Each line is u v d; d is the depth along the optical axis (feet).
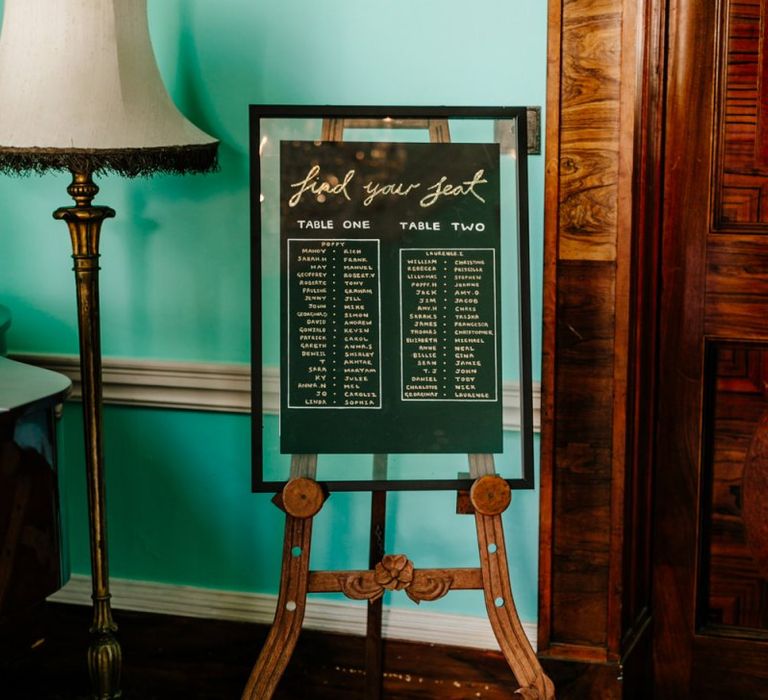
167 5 8.30
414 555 8.59
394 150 6.86
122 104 6.64
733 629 7.99
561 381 7.45
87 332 7.15
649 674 8.24
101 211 7.01
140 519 9.11
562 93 7.09
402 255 6.88
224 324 8.63
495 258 6.89
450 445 6.88
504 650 6.91
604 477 7.48
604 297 7.26
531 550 8.37
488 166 6.88
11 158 6.59
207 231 8.54
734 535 7.88
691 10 7.31
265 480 6.94
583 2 6.93
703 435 7.79
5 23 6.70
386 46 7.95
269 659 6.87
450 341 6.89
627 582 7.73
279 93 8.21
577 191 7.18
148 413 8.91
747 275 7.52
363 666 8.43
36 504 6.40
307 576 6.87
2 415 5.96
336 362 6.88
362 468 6.96
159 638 8.79
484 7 7.72
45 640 8.76
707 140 7.43
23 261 8.98
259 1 8.11
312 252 6.88
